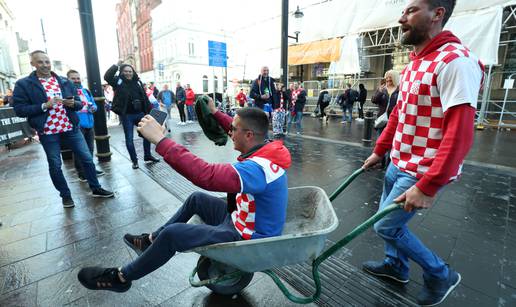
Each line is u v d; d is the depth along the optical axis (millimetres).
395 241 1687
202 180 1318
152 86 12609
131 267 1573
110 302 1892
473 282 2057
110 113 15555
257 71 16406
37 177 4613
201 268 1837
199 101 1978
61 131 3227
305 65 17156
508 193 3717
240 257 1419
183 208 1893
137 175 4605
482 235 2693
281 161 1507
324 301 1893
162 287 2033
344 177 4449
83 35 4930
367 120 6602
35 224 2961
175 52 35156
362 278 2115
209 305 1869
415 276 2131
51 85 3205
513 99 10367
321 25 12789
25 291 1992
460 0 8906
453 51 1333
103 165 5230
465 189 3867
